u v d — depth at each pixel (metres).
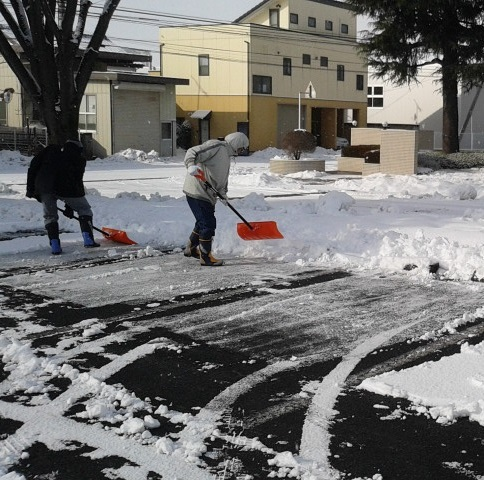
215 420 3.97
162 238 9.88
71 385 4.48
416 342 5.37
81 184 9.09
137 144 38.94
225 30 43.50
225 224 10.13
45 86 14.23
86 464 3.45
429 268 7.82
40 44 14.04
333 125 50.59
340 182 20.17
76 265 8.17
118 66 42.34
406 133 23.36
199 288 7.05
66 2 14.64
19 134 37.41
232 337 5.50
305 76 47.50
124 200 13.84
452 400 4.20
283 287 7.12
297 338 5.48
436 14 27.02
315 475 3.33
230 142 8.06
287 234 9.54
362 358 5.02
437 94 51.94
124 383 4.54
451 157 27.47
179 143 44.69
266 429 3.85
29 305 6.41
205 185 7.97
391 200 15.41
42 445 3.65
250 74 43.31
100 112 37.56
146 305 6.41
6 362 4.92
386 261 8.13
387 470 3.39
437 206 14.01
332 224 10.09
